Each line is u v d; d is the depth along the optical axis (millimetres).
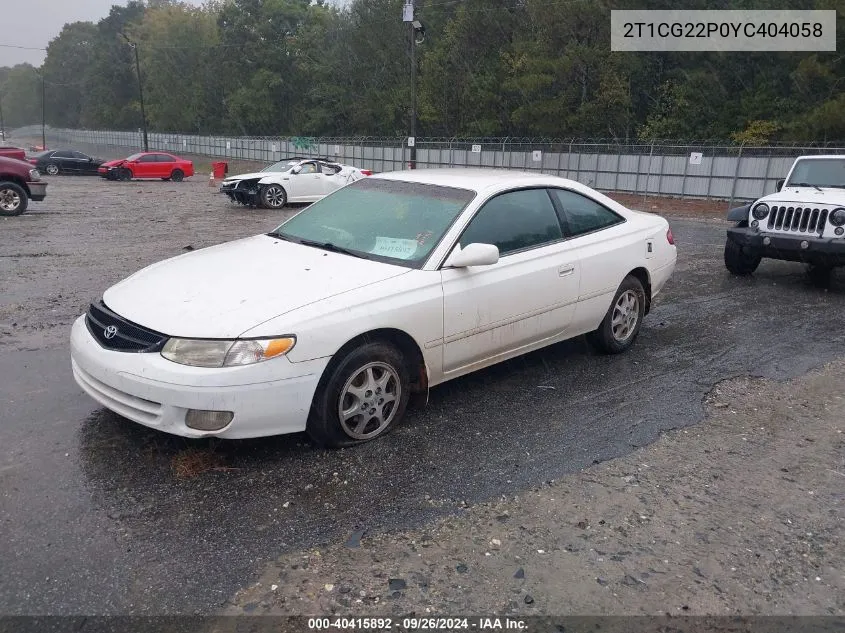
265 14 71062
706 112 37000
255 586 2947
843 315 7789
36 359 5570
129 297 4148
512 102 44344
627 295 6039
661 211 23188
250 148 59312
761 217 9320
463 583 3012
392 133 57219
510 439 4395
